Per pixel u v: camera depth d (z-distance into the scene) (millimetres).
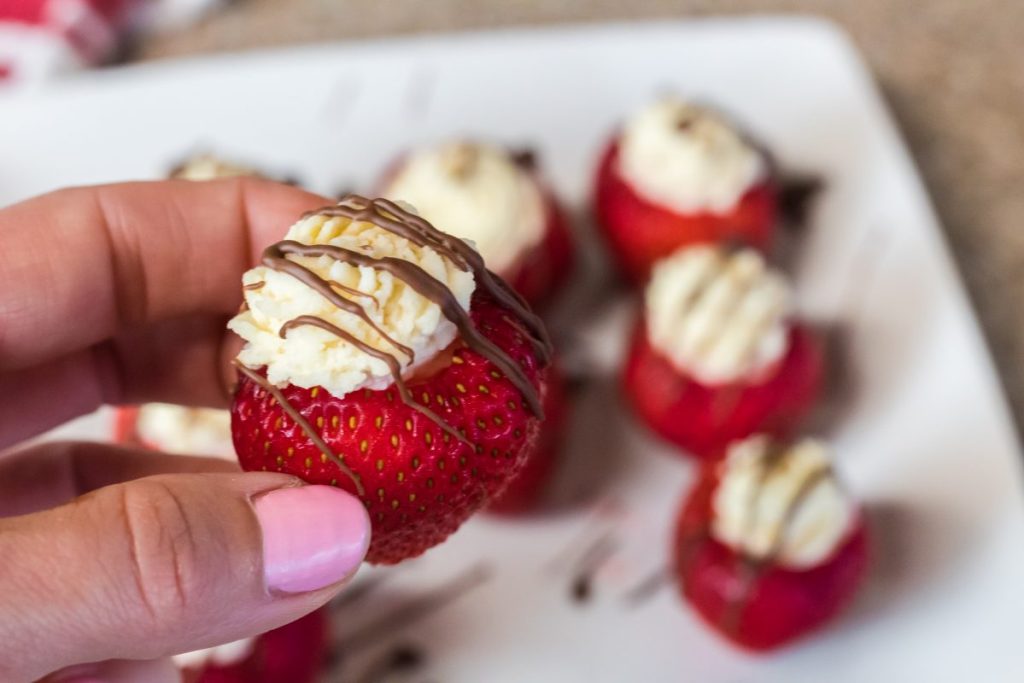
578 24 433
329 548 206
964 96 411
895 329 348
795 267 367
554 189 392
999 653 304
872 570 316
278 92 397
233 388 222
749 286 329
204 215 261
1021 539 312
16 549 197
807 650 312
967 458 324
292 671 291
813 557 302
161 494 203
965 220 382
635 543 331
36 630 196
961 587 311
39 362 258
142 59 430
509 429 210
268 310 207
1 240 247
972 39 426
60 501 264
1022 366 351
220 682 284
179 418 308
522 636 318
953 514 319
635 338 344
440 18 436
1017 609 307
